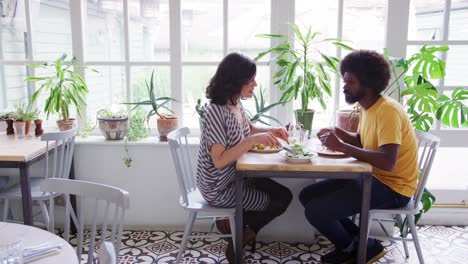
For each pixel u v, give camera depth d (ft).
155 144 8.94
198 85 9.59
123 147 9.04
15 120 8.86
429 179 11.46
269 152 7.09
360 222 6.59
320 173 6.26
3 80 9.71
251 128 7.92
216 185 6.79
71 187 4.93
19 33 9.57
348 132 7.84
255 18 9.21
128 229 9.39
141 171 9.16
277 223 8.93
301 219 8.89
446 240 8.90
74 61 9.08
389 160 6.30
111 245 3.35
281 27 8.98
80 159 9.14
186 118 9.77
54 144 8.04
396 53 8.90
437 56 9.02
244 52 9.37
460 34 8.90
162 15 9.34
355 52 6.90
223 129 6.53
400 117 6.59
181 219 9.34
